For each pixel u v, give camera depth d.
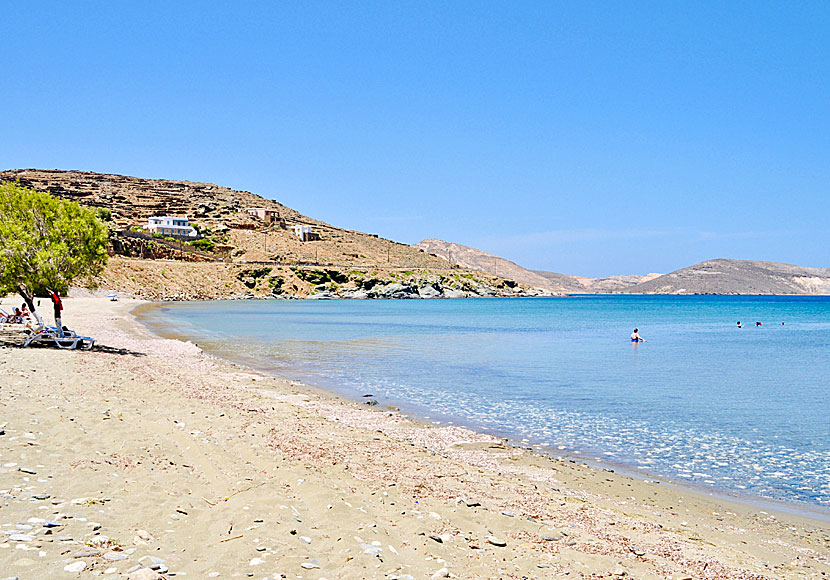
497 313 124.25
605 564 8.32
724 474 14.78
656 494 13.06
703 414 22.39
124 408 15.91
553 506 11.36
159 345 38.53
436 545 8.35
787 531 11.03
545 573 7.79
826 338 66.44
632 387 28.75
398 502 10.42
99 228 32.22
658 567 8.48
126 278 145.88
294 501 9.59
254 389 23.95
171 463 11.05
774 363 40.59
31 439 11.33
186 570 6.41
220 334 56.72
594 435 18.86
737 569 8.73
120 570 6.07
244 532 7.84
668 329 84.31
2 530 6.77
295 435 15.23
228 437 13.95
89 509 7.91
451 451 15.97
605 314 135.12
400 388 27.14
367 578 6.77
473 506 10.73
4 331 34.97
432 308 143.25
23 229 29.61
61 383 18.62
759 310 173.50
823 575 8.86
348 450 14.29
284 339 52.75
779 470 15.18
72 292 114.62
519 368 35.50
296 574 6.66
